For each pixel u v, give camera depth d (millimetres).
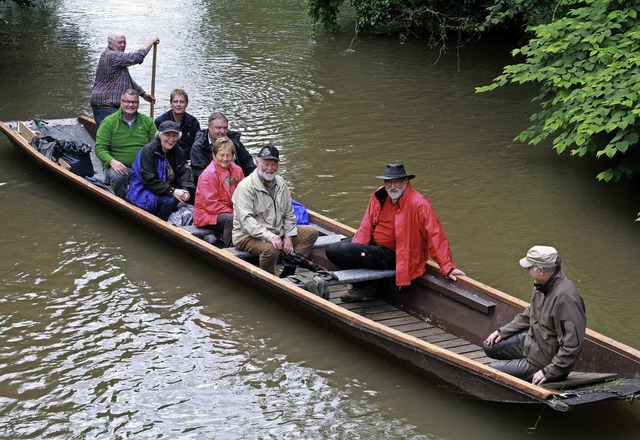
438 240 6742
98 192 8734
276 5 21609
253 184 7246
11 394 5902
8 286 7410
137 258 7988
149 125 9438
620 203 9484
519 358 5801
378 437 5508
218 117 8531
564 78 9266
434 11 16719
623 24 9539
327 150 11047
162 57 15930
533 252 5332
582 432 5551
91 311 7043
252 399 5910
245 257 7516
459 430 5586
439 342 6547
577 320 5234
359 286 7258
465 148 11250
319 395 5965
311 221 8148
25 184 9695
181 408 5793
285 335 6723
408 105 13211
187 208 8422
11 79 14273
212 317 6988
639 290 7492
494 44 17281
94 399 5871
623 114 8477
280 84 14242
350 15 20109
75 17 19750
